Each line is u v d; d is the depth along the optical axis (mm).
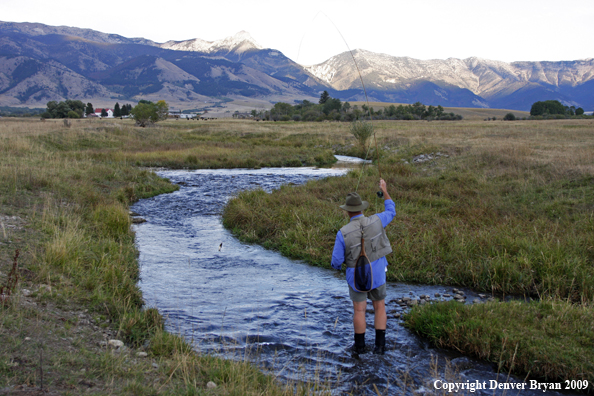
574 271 5871
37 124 36469
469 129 37312
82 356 3289
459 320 4480
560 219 8891
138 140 35219
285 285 6430
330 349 4266
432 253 7207
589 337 4039
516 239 7379
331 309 5430
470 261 6785
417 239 7938
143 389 2877
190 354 3812
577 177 11891
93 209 10156
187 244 8867
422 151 22656
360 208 4172
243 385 3150
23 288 4574
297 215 9688
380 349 4199
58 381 2799
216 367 3498
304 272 7125
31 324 3697
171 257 7816
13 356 3025
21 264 5348
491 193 12266
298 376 3670
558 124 46188
